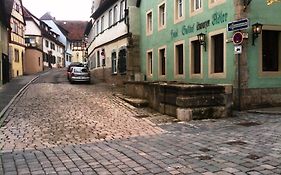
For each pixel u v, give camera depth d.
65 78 35.09
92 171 5.78
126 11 25.12
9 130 9.95
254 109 12.84
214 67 14.73
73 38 84.56
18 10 38.97
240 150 6.83
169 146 7.47
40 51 49.59
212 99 11.27
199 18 15.70
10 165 6.28
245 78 12.83
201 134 8.73
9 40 31.36
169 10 19.42
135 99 15.82
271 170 5.48
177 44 18.33
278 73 13.38
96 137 8.87
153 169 5.77
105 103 15.91
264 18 13.08
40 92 21.27
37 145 8.05
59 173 5.72
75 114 12.89
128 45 25.06
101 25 33.38
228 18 13.39
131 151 7.12
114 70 29.20
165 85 12.39
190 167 5.81
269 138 7.85
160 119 11.45
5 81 27.48
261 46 13.03
